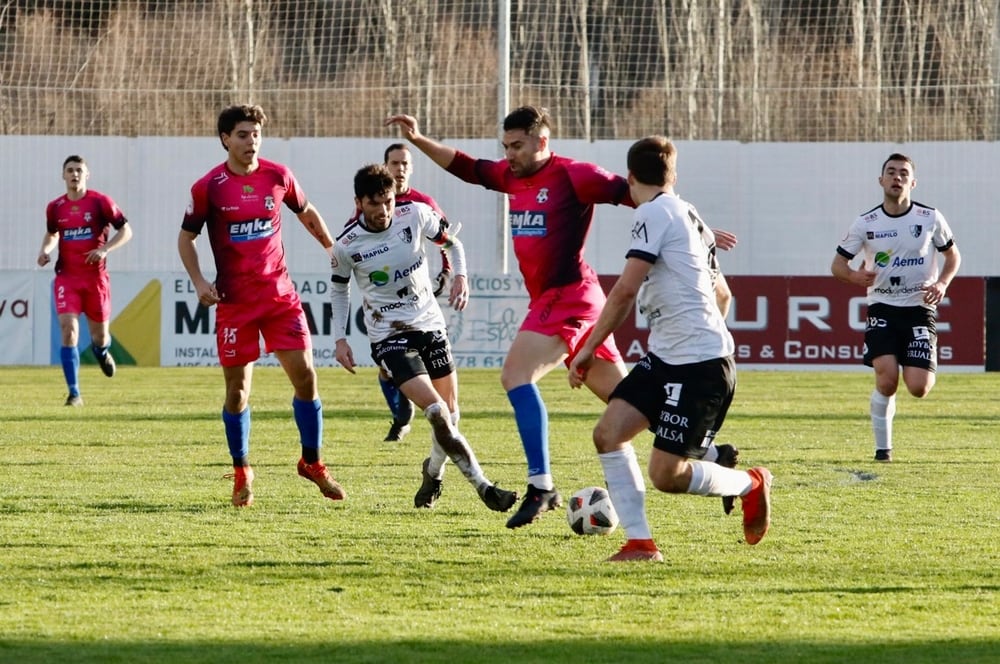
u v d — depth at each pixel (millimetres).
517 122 20375
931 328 30641
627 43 87625
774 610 14969
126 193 77625
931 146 78062
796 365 62594
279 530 20422
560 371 64125
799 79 88875
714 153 79312
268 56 85500
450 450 20500
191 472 27656
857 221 30984
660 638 13633
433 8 85438
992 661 12789
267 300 22953
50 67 82312
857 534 20109
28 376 57969
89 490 24859
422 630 13969
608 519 19250
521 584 16375
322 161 77812
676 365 17297
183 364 64062
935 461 30031
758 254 79188
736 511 22375
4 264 76438
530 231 20562
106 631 13883
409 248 22844
